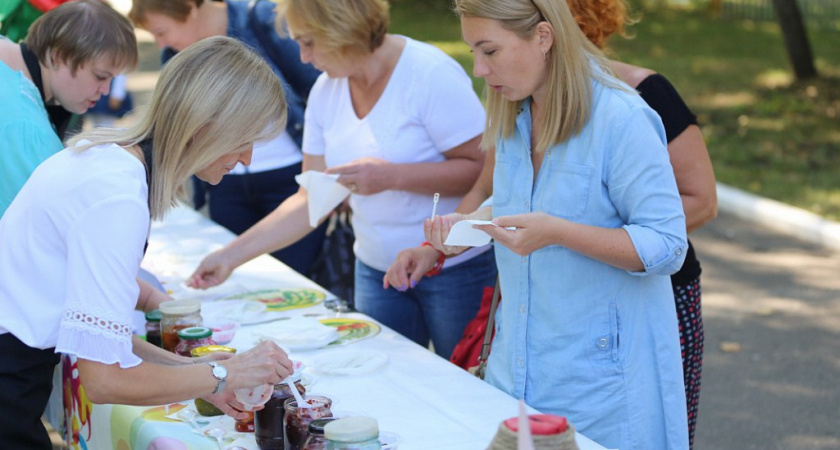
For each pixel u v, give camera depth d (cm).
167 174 202
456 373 262
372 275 358
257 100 202
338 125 348
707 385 519
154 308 294
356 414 213
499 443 160
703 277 686
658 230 228
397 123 332
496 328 268
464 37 238
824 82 1284
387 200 338
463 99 329
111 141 202
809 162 963
